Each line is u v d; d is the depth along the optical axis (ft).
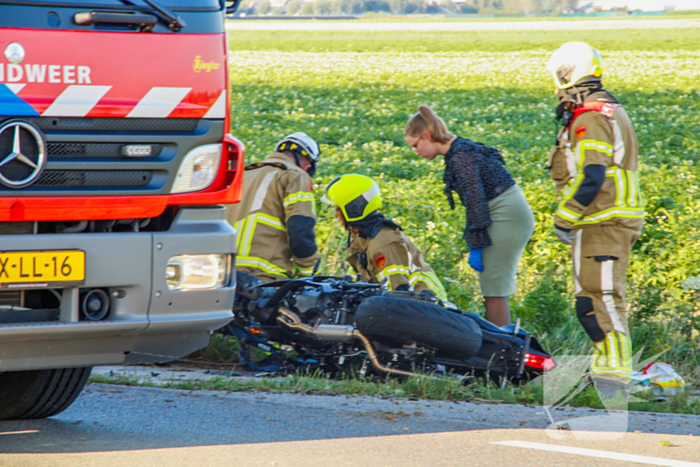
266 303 44.47
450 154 47.47
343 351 43.14
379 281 46.24
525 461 29.37
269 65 330.34
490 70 308.19
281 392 39.50
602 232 41.34
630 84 250.37
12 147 27.58
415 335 39.99
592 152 40.29
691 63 312.50
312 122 167.63
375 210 46.85
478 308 55.36
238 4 34.42
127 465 28.32
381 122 171.42
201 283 30.66
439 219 68.54
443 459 29.45
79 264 28.02
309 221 47.34
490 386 40.93
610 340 41.39
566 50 41.81
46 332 27.66
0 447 30.35
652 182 85.81
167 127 30.25
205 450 30.12
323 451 30.14
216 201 31.24
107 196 29.17
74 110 28.50
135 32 29.58
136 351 30.09
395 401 37.68
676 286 58.49
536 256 63.41
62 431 32.71
